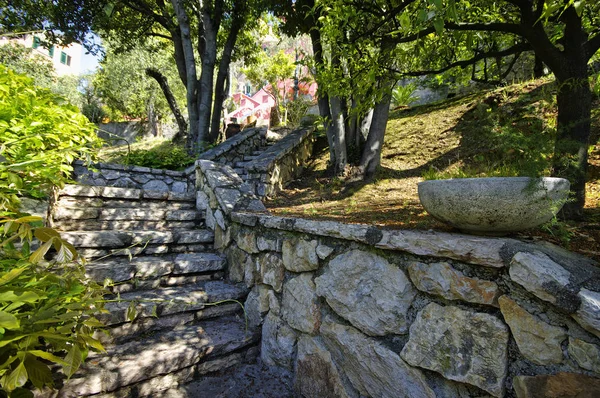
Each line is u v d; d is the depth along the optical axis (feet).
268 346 6.68
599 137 9.76
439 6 3.95
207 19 22.61
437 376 3.84
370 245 4.70
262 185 14.98
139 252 8.29
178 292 7.37
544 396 2.93
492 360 3.34
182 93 51.06
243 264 7.94
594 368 2.70
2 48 36.99
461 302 3.67
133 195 10.95
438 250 3.80
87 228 9.04
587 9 6.01
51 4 22.47
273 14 16.52
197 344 6.27
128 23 27.07
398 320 4.27
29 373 3.49
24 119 5.99
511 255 3.21
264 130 26.14
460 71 9.71
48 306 4.08
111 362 5.47
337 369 5.15
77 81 66.18
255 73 38.06
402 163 14.71
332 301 5.24
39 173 5.61
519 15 6.71
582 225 4.84
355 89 8.20
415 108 20.93
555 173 4.93
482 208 3.57
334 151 16.69
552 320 2.99
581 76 5.11
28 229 3.88
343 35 8.18
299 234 6.08
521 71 18.29
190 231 9.77
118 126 55.21
